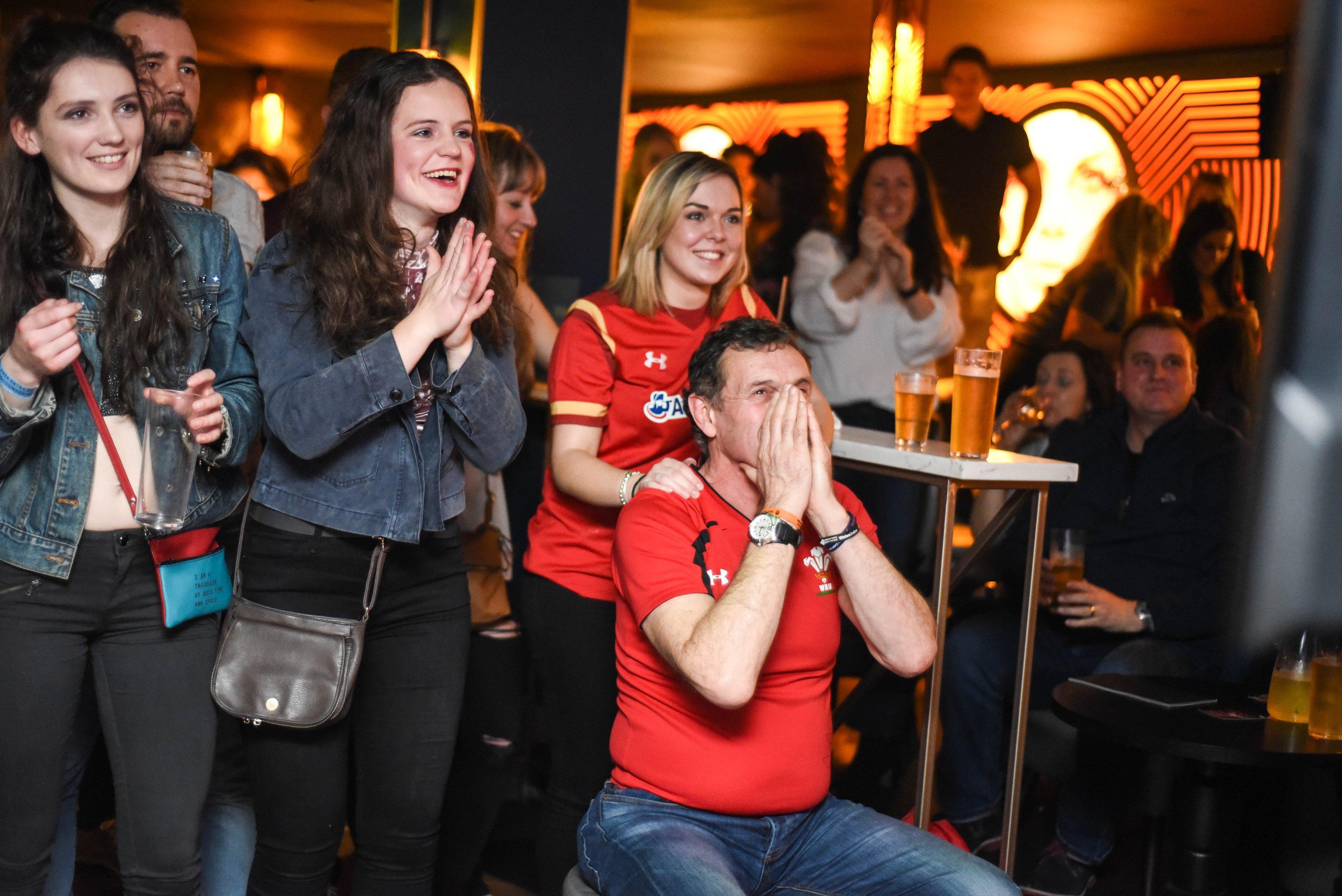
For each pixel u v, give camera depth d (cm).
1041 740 278
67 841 202
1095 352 352
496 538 321
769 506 163
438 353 174
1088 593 271
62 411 160
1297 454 26
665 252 218
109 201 163
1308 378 26
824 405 229
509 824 283
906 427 221
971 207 568
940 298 383
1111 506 299
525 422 187
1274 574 26
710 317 225
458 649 184
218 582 174
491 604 320
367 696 179
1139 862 282
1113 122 618
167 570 165
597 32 425
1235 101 573
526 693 329
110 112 154
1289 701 224
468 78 412
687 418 204
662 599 167
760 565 159
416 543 172
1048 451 313
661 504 176
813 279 384
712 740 168
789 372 175
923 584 339
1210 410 409
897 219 378
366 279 169
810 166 581
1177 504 288
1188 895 237
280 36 674
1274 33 545
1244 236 567
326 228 170
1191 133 590
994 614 282
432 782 181
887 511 340
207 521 172
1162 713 228
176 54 219
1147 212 568
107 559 163
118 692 168
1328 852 251
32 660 160
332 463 169
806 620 175
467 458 185
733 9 568
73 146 153
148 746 169
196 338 171
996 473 201
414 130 170
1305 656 223
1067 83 634
